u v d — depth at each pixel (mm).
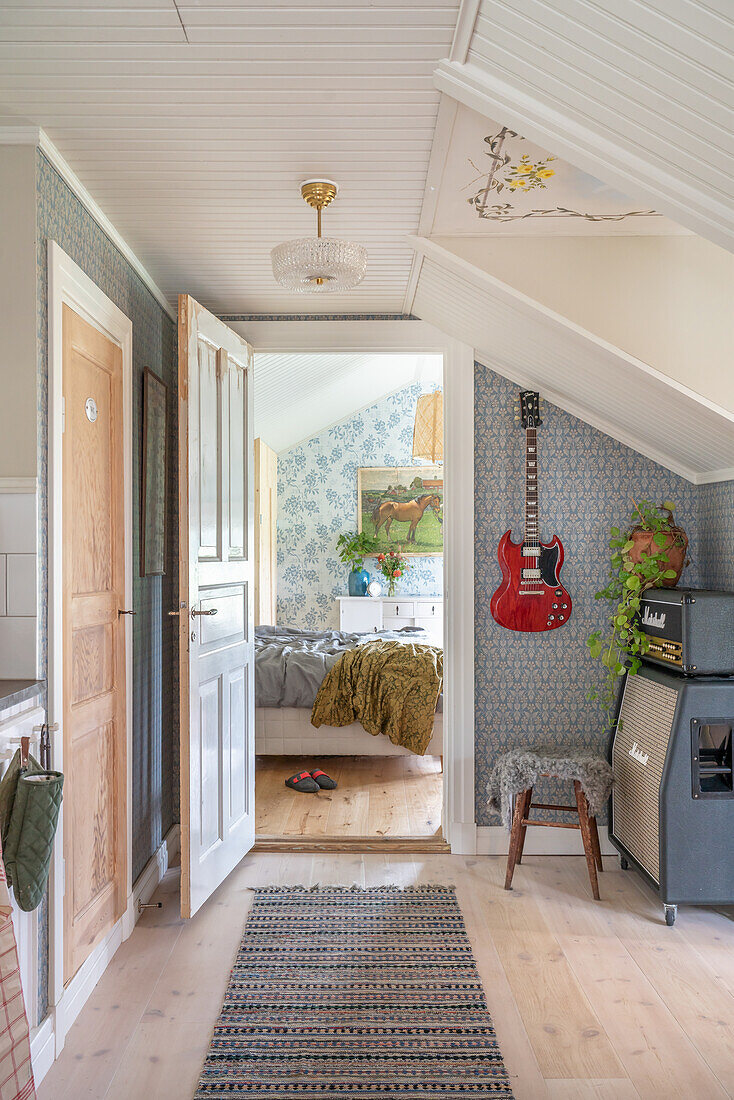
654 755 2953
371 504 8602
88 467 2486
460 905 3025
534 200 2422
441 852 3600
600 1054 2088
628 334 2693
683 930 2822
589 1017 2266
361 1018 2244
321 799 4359
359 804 4262
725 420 2668
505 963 2576
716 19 1195
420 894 3123
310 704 4910
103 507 2637
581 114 1607
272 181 2340
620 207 2469
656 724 2996
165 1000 2355
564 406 3576
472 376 3609
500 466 3611
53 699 2105
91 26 1604
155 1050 2105
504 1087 1948
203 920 2906
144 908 3016
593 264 2697
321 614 8641
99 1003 2342
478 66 1677
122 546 2824
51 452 2123
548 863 3469
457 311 3205
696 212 1693
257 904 3043
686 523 3578
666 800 2814
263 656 5090
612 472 3594
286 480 8672
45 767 2033
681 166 1576
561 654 3604
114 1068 2027
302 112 1938
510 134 2002
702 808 2822
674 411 2883
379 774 4914
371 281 3215
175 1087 1951
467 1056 2068
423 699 4762
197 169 2262
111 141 2102
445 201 2441
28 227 2039
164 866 3424
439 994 2375
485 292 2838
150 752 3271
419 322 3672
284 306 3592
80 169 2271
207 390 3078
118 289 2818
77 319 2379
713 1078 1994
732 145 1426
